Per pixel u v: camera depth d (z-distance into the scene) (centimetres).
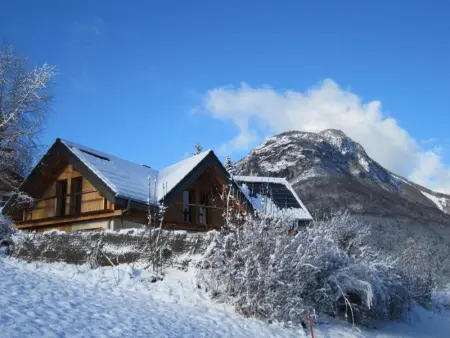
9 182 2895
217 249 1410
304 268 1373
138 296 1304
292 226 1524
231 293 1352
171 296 1328
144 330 993
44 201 2341
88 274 1443
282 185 2966
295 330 1272
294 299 1310
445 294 2831
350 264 1491
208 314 1248
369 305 1391
